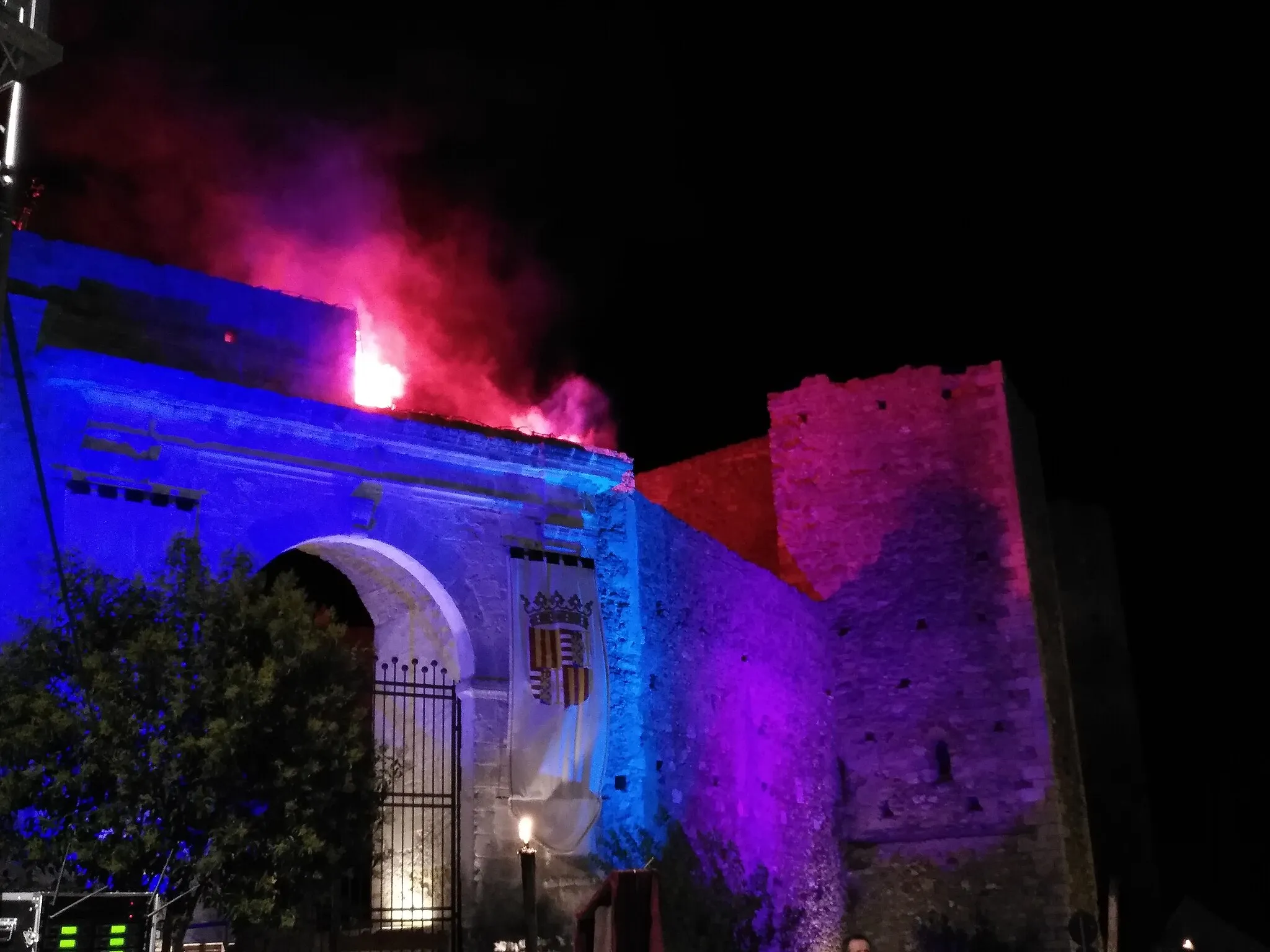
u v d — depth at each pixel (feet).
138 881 44.09
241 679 46.44
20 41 40.24
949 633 95.20
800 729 90.22
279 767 46.60
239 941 50.52
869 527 99.60
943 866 90.43
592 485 71.72
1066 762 94.43
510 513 67.97
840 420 102.78
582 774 66.18
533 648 65.57
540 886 63.41
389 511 63.10
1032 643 93.09
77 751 44.52
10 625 49.98
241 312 61.05
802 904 84.64
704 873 74.43
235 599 48.91
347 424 61.41
